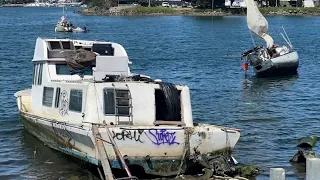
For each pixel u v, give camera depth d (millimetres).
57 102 22781
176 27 130875
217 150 19719
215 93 39938
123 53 24766
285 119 30812
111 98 20234
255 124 29484
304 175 20484
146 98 20422
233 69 53906
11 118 29984
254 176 20250
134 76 21844
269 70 48219
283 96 39000
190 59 62531
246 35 105562
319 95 39438
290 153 23547
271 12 195875
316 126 29000
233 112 32875
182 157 19328
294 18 176250
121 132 18734
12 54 63844
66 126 20672
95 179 19797
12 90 39438
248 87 43094
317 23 148000
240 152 23641
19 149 23844
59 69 24344
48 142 23609
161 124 20141
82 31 110500
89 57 23875
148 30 118625
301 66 56688
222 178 18844
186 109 20734
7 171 21062
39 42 25844
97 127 18938
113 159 18625
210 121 30281
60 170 20969
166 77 47938
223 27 132250
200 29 123875
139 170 19125
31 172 20938
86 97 20438
